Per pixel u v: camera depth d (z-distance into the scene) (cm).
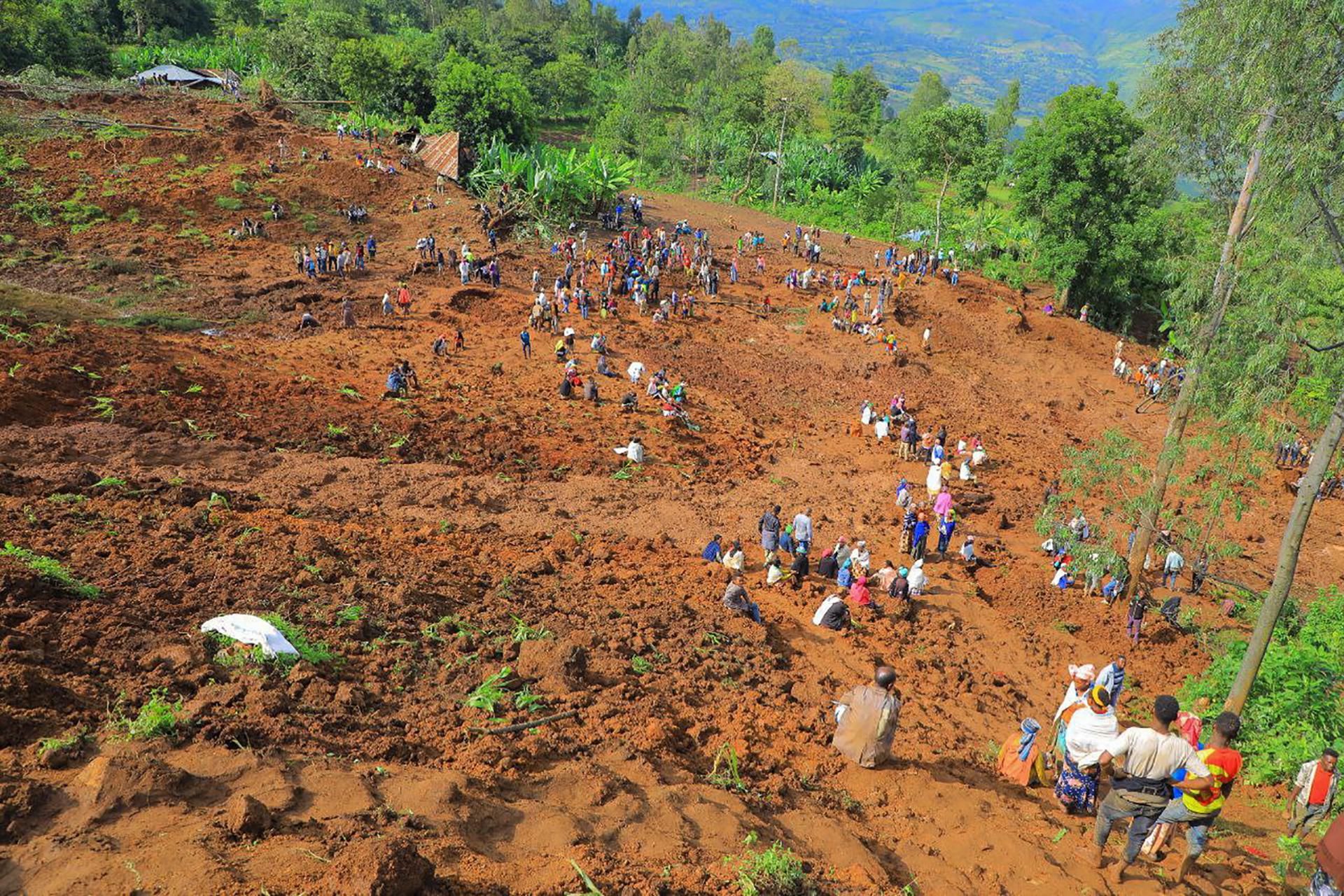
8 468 1336
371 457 1923
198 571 983
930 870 730
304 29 7550
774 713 1023
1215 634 1762
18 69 6712
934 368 3825
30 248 3256
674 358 3306
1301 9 1088
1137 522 1825
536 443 2238
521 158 4872
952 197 6975
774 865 615
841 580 1662
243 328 2781
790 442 2750
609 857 590
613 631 1162
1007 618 1725
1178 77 1442
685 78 13850
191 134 4634
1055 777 983
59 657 712
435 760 704
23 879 459
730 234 5797
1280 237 1284
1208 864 819
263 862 494
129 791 533
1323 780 921
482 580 1255
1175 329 1612
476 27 14312
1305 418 1280
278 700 709
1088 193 4788
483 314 3300
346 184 4350
